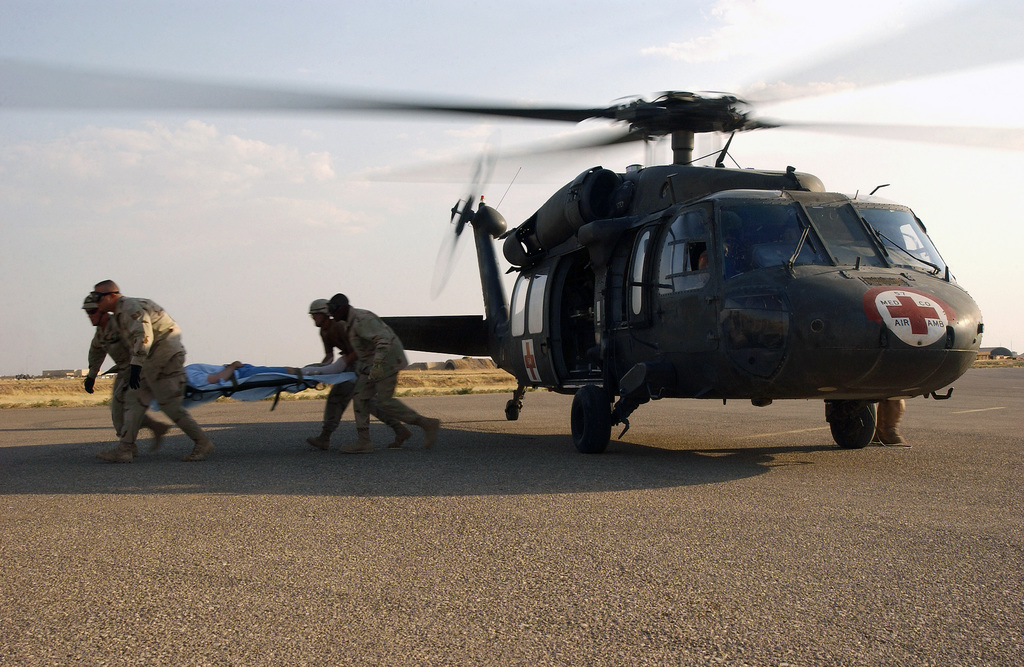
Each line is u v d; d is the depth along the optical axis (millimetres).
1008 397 18766
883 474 6594
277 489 5988
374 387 8695
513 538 4273
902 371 6441
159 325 7730
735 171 7977
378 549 4070
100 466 7625
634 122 8984
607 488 5875
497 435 11047
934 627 2869
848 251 7176
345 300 8453
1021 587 3340
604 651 2672
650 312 8055
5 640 2820
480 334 13750
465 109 7996
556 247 10461
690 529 4434
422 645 2744
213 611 3115
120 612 3111
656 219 8180
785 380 6621
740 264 7090
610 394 8727
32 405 24062
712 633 2826
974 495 5531
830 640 2748
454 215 13688
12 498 5723
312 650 2705
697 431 10898
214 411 17609
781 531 4375
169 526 4660
